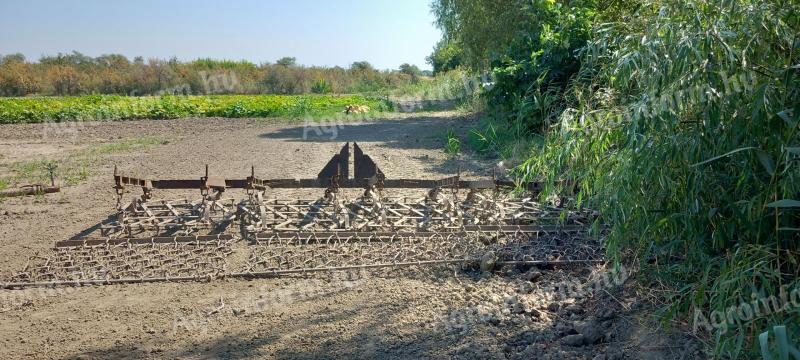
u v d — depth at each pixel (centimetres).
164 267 565
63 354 412
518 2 1930
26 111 2475
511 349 404
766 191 323
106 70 4366
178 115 2736
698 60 341
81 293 516
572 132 435
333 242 621
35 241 665
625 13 535
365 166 718
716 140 351
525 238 616
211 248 611
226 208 750
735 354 296
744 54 339
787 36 339
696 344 365
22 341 432
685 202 364
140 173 1141
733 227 349
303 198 845
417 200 804
